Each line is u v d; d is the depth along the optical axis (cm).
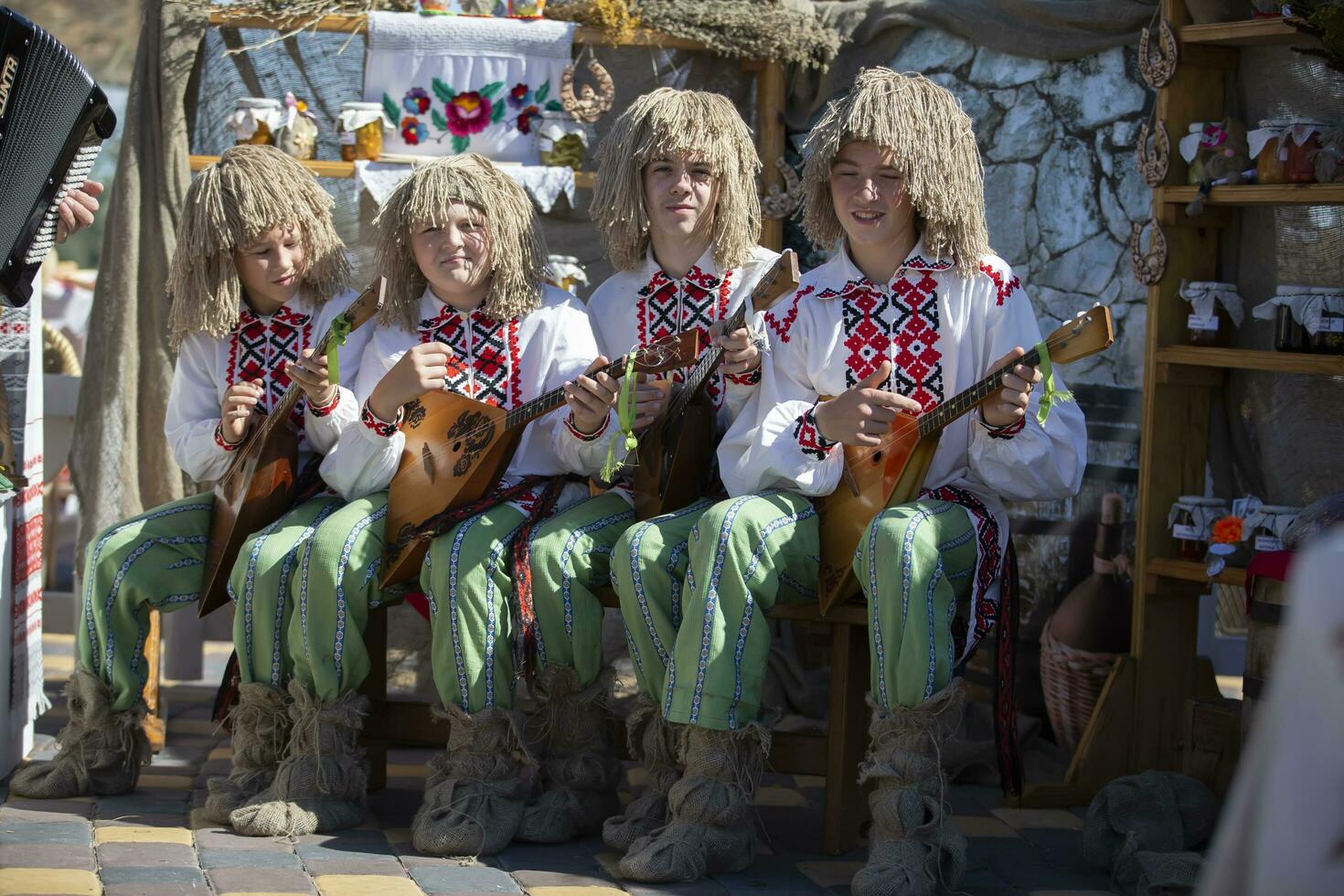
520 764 316
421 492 317
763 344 311
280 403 330
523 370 336
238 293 335
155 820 309
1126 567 383
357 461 321
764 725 291
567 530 311
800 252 436
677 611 301
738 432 317
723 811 284
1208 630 415
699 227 337
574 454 322
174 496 395
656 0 412
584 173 414
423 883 274
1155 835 291
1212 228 357
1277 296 332
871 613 281
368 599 315
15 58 300
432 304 338
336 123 410
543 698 311
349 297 349
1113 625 377
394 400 315
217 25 405
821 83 421
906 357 313
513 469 334
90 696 324
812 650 416
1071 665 377
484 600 302
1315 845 131
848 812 304
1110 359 395
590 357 334
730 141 333
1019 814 335
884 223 308
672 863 277
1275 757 135
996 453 296
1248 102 355
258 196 329
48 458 542
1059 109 401
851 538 296
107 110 321
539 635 306
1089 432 396
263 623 312
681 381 329
